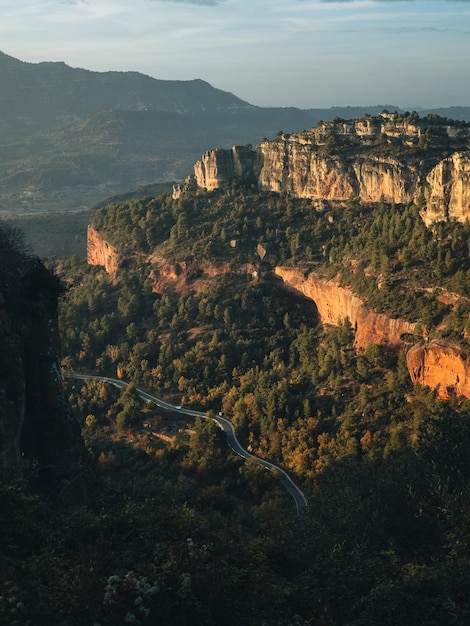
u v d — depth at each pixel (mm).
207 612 29844
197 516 41031
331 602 33781
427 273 139125
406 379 128375
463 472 56500
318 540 49844
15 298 56688
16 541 35906
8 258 58969
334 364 143500
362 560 41125
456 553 42594
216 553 36375
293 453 121500
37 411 57719
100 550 33438
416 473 56031
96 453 130000
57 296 61656
